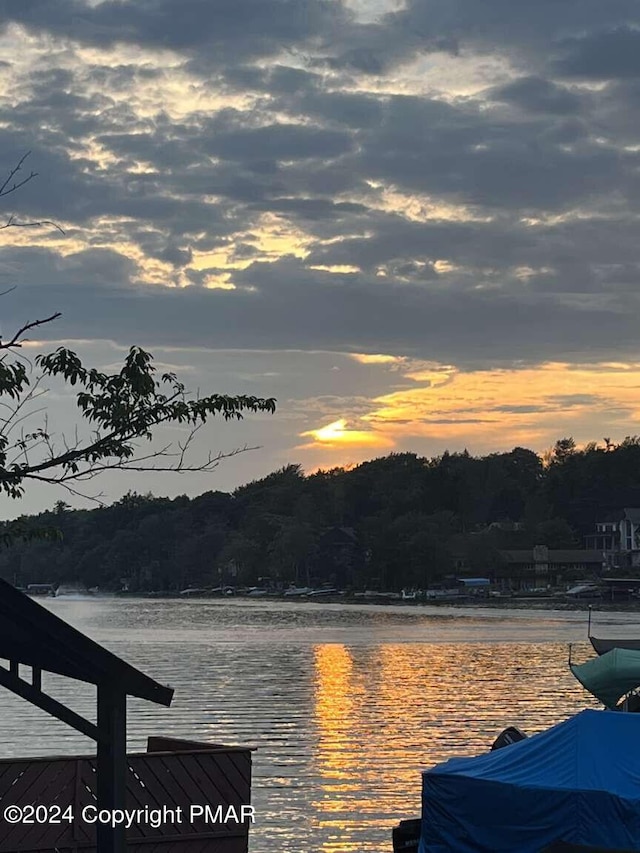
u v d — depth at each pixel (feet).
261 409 46.96
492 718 156.46
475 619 500.74
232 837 55.42
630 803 56.18
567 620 485.97
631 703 84.79
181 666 251.39
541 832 57.88
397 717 157.17
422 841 61.98
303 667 248.32
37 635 34.40
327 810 92.73
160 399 45.88
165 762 54.60
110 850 35.32
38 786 52.44
